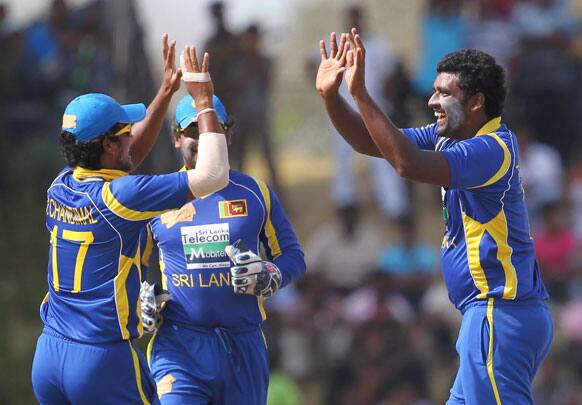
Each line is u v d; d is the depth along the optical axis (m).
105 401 18.58
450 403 19.25
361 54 17.94
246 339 20.20
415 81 50.03
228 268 19.95
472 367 18.67
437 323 43.69
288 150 64.25
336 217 50.16
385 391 41.31
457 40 49.50
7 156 45.19
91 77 45.25
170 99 20.48
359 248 45.94
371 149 19.70
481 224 18.56
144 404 18.83
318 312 43.62
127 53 40.50
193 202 20.19
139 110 19.11
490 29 49.97
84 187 18.44
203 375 19.94
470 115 18.61
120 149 18.77
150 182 18.16
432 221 52.84
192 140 19.77
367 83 47.41
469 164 17.92
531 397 18.89
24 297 42.25
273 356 41.75
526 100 50.97
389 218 50.72
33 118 46.34
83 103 18.53
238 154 48.75
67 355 18.50
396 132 17.88
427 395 41.56
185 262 20.08
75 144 18.45
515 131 48.22
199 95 18.59
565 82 50.75
